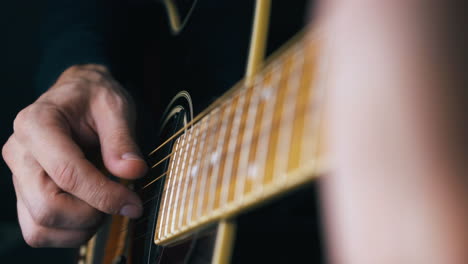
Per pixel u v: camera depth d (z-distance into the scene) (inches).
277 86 12.4
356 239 9.5
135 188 18.7
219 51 15.9
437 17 8.8
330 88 11.1
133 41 24.6
